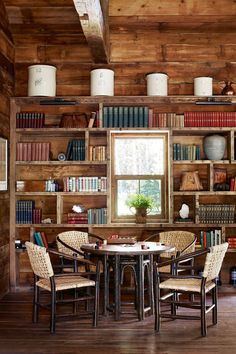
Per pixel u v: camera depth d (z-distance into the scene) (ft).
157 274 13.98
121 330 14.05
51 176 20.94
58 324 14.65
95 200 20.86
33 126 20.01
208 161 20.03
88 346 12.62
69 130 19.94
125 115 20.02
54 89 19.86
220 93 20.77
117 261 15.17
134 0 19.77
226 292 19.29
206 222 19.92
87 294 15.84
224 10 19.69
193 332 13.84
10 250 19.83
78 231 19.62
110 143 20.26
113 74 20.04
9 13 19.61
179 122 20.06
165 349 12.37
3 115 18.93
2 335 13.60
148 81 19.90
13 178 19.92
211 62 20.77
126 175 21.27
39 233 19.94
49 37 20.76
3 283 18.86
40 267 14.01
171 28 20.43
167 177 21.03
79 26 20.33
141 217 19.80
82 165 20.92
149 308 15.75
